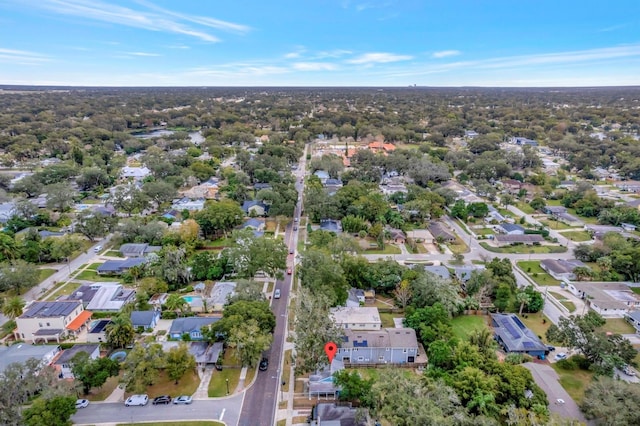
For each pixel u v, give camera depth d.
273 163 193.00
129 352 65.94
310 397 60.34
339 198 137.00
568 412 53.94
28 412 49.97
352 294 87.44
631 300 85.25
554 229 132.25
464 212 138.75
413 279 86.88
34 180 159.62
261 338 65.12
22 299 85.00
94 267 103.12
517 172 192.38
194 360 63.47
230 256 94.25
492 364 60.16
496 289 85.81
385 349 68.31
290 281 96.44
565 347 72.38
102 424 55.44
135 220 123.06
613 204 142.50
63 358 64.31
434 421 46.09
